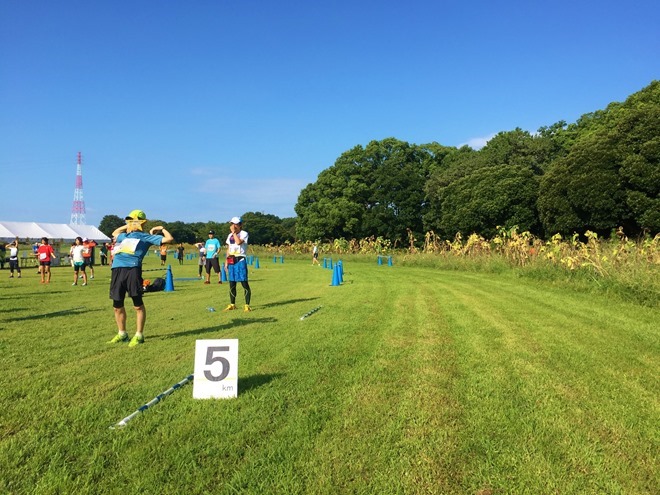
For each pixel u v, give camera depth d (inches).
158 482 120.2
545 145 1883.6
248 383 199.5
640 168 1167.0
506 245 984.3
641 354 256.2
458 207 1790.1
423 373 214.5
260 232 3887.8
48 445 139.5
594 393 190.1
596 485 121.0
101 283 755.4
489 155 2010.3
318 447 139.6
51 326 338.6
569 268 644.7
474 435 148.9
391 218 2315.5
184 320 363.6
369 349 260.1
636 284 479.2
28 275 976.3
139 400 178.2
